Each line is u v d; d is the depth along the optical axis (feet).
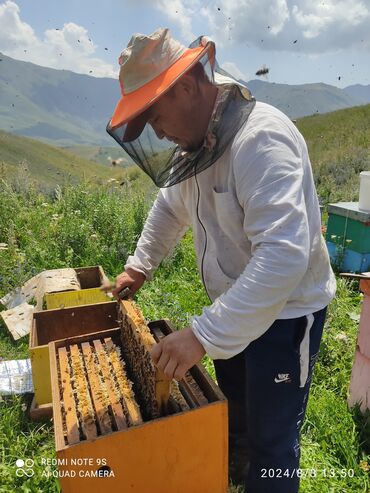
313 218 5.37
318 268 5.68
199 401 5.37
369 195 16.56
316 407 9.09
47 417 9.23
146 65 4.67
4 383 10.15
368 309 8.77
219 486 5.52
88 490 4.84
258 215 4.60
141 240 7.40
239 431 7.64
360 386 9.10
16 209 21.95
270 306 4.52
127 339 6.72
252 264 4.56
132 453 4.91
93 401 5.65
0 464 7.77
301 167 4.76
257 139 4.66
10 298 14.37
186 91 4.78
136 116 4.63
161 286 15.62
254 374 5.92
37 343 9.49
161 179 5.67
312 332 5.84
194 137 5.09
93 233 19.53
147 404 5.80
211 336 4.61
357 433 8.53
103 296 12.46
